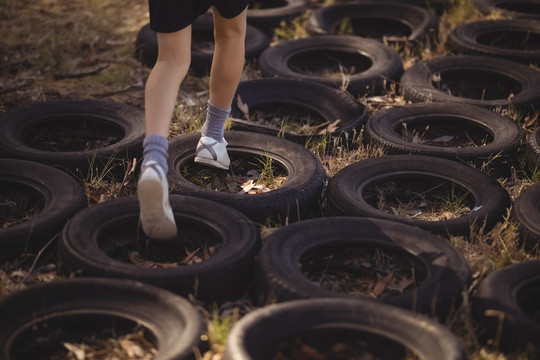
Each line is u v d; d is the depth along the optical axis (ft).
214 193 10.46
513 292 8.40
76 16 21.15
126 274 8.36
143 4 22.84
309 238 9.28
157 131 8.61
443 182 11.65
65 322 7.91
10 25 20.06
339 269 9.61
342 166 12.42
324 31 19.30
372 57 17.02
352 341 7.51
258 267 8.63
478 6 21.63
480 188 11.20
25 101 15.17
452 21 21.13
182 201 9.91
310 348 7.27
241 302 8.78
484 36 18.86
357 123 13.46
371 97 15.61
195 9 9.17
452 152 12.14
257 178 12.05
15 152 11.72
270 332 7.08
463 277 8.48
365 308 7.39
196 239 9.89
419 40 18.62
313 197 10.86
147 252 9.75
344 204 10.59
